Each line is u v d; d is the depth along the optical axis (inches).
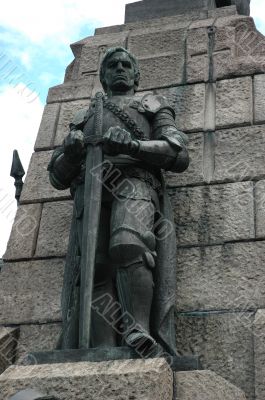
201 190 220.8
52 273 221.1
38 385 163.0
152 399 155.5
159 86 251.3
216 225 212.8
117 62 222.7
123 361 166.1
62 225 230.2
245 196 215.9
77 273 191.3
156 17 290.8
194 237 212.2
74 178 206.5
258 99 236.5
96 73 266.4
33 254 226.8
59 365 169.2
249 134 229.0
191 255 209.2
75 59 278.2
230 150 227.3
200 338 195.0
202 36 260.2
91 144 192.5
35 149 251.1
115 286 192.7
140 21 284.5
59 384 162.1
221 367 188.9
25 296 219.0
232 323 194.7
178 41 262.7
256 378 183.5
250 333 191.6
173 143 198.2
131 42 269.7
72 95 261.4
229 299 199.2
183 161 201.5
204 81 247.1
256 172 219.9
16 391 161.3
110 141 190.4
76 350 172.2
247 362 187.8
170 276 195.6
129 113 208.5
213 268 205.5
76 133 196.9
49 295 217.2
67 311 193.3
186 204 219.1
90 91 260.2
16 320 215.0
